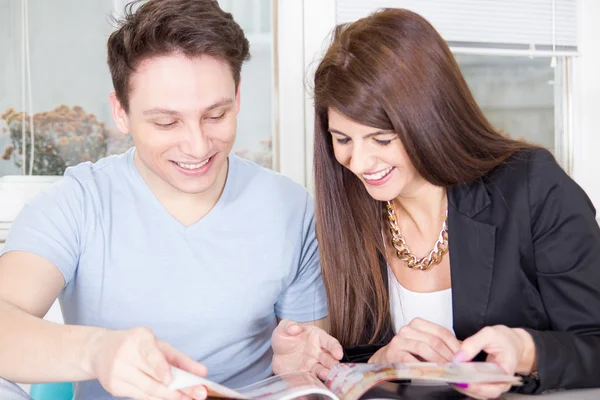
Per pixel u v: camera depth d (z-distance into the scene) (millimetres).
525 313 1270
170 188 1359
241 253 1390
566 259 1221
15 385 1059
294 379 1032
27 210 1329
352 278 1373
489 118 2637
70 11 2234
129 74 1175
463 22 2535
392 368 993
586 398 1032
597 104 2648
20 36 2209
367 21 1203
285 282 1448
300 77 2361
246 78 2369
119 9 2262
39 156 2242
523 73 2648
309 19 2357
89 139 2275
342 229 1372
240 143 2381
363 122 1142
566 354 1072
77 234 1326
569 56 2641
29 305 1210
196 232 1368
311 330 1266
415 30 1166
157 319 1349
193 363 980
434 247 1368
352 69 1143
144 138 1204
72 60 2246
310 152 2379
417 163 1193
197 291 1359
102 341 998
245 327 1396
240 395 868
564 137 2670
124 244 1345
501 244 1273
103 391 1319
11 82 2213
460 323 1287
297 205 1473
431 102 1166
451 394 995
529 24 2613
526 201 1269
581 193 1274
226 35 1188
